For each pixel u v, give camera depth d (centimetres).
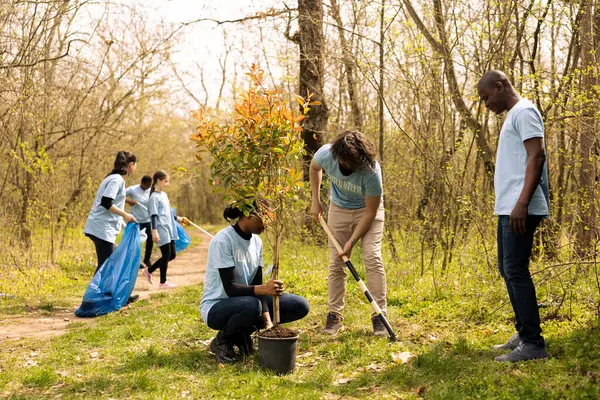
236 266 464
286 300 488
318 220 558
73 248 1295
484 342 477
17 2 1045
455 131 816
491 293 595
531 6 692
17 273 923
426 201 829
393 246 866
